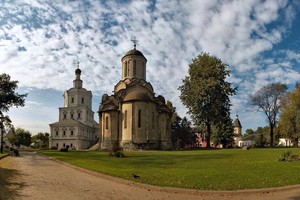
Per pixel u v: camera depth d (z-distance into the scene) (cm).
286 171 1733
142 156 3375
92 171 1964
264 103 6562
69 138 9125
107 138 5619
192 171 1877
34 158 3391
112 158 3153
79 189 1383
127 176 1708
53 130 9306
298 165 2006
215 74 5522
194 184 1450
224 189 1346
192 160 2697
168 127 6103
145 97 5431
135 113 5366
